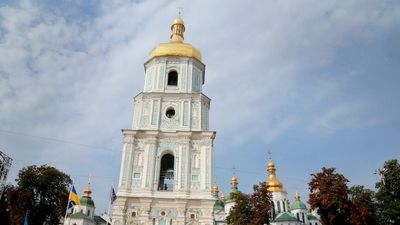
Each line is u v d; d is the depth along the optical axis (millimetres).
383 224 48625
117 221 43844
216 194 95688
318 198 43188
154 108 51375
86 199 93250
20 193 56906
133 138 48938
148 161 47438
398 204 47562
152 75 54875
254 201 47500
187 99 51938
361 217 41000
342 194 42219
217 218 84750
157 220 44312
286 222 90188
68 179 62938
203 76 58906
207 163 47562
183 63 55031
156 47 57156
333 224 42125
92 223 89062
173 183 46781
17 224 54594
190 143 48969
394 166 49781
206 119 52281
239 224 46906
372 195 53469
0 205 56562
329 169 44094
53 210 60188
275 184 100875
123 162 47375
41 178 59125
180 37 62188
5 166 47781
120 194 45156
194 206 45094
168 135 49250
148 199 45031
